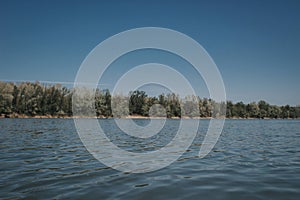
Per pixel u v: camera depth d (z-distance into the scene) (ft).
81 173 29.30
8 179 26.30
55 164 34.35
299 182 25.75
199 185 24.68
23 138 69.41
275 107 391.86
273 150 50.29
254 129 131.95
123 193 22.06
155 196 21.39
